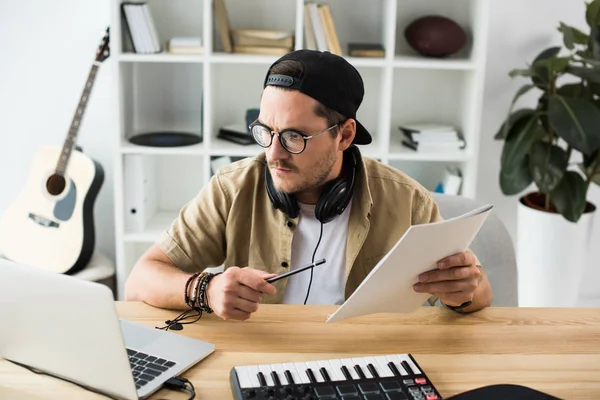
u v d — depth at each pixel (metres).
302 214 1.81
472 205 2.09
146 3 3.03
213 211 1.87
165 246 1.84
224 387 1.32
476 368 1.40
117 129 3.00
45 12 3.20
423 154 3.08
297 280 1.84
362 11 3.23
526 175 3.00
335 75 1.62
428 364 1.41
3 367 1.36
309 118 1.58
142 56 2.95
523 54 3.29
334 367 1.34
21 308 1.30
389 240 1.85
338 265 1.83
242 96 3.32
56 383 1.31
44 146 3.17
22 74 3.26
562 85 3.07
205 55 2.97
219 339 1.49
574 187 2.96
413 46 3.14
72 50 3.24
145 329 1.50
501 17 3.25
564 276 3.05
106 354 1.24
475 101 3.05
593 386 1.35
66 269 2.98
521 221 3.11
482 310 1.67
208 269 2.28
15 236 3.07
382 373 1.33
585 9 3.25
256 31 3.04
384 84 3.08
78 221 2.99
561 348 1.50
